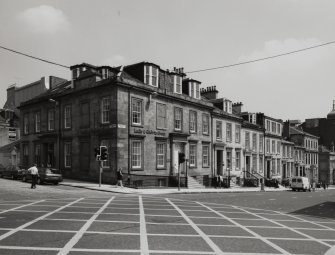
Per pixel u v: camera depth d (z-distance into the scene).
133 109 30.34
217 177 38.44
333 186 73.19
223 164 40.59
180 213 14.04
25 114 40.38
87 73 32.06
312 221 13.63
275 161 56.22
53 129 35.69
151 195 23.52
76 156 32.59
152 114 32.06
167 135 33.53
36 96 42.38
